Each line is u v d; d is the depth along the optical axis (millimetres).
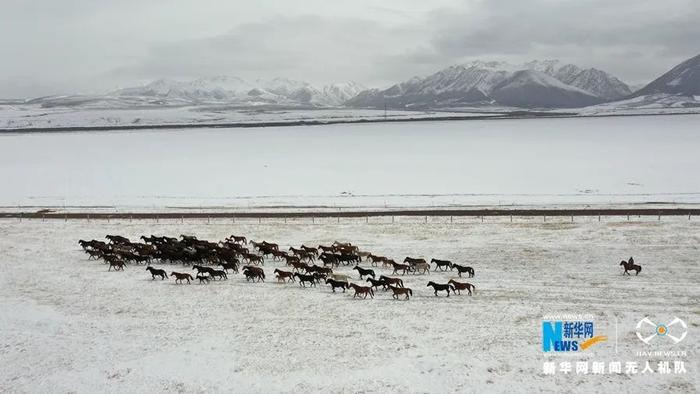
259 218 55000
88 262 39938
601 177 74188
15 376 22188
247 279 34531
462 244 42219
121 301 30688
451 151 113938
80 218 56938
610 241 40875
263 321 27141
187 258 39188
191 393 20547
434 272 35719
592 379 20734
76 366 22891
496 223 48750
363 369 21875
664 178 71062
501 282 32406
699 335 23938
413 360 22500
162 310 29062
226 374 21828
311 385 20781
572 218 48438
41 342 25312
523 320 26172
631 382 20469
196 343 24734
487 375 21172
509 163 91875
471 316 26969
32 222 54969
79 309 29469
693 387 20047
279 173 87688
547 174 78812
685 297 28391
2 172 93250
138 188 76625
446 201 61781
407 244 43062
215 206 62906
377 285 31266
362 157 107000
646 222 46344
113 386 21203
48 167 98812
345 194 68750
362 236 46344
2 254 42250
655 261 35344
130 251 41312
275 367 22250
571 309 27344
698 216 47906
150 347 24469
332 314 27906
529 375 21109
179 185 78438
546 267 35094
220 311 28734
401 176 81938
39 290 32969
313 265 36469
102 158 113125
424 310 28109
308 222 52531
